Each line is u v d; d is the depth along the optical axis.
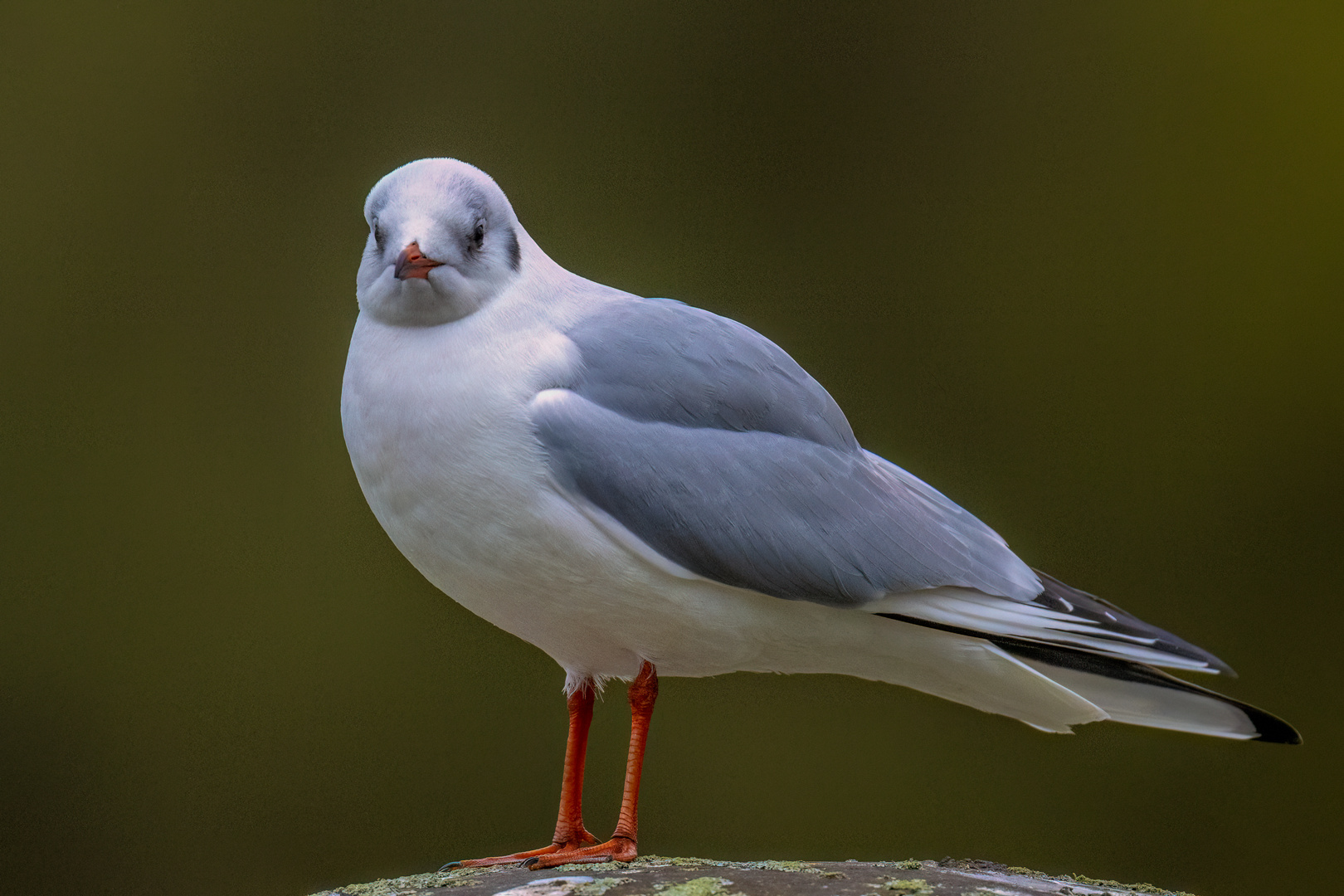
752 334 8.17
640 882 6.85
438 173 7.93
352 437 7.77
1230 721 7.91
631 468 7.45
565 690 8.33
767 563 7.55
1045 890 6.94
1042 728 8.34
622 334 7.80
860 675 8.30
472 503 7.48
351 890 7.31
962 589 7.86
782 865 7.52
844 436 8.13
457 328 7.66
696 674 8.28
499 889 6.95
